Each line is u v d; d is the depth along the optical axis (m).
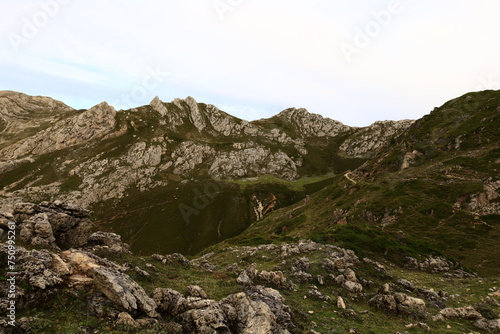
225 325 11.60
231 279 20.36
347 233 43.03
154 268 18.70
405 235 47.97
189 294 14.27
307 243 34.66
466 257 47.03
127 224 159.62
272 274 21.03
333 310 17.42
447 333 14.93
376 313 18.05
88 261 13.51
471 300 23.02
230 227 163.88
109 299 11.51
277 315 13.57
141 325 10.62
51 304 10.62
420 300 18.75
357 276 25.36
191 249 144.12
